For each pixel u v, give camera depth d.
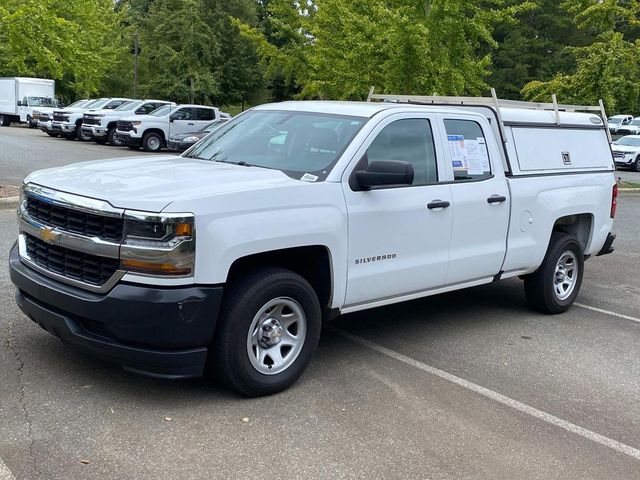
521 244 6.16
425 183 5.25
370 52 16.91
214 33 46.72
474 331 6.10
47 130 29.77
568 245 6.72
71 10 17.17
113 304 3.76
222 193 3.97
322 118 5.22
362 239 4.71
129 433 3.71
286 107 5.66
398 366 5.06
